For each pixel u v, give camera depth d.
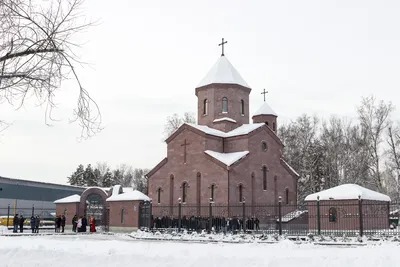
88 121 11.09
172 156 42.62
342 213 31.34
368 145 56.00
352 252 15.26
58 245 19.89
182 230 31.45
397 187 52.91
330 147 63.59
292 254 14.77
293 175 45.81
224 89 45.12
